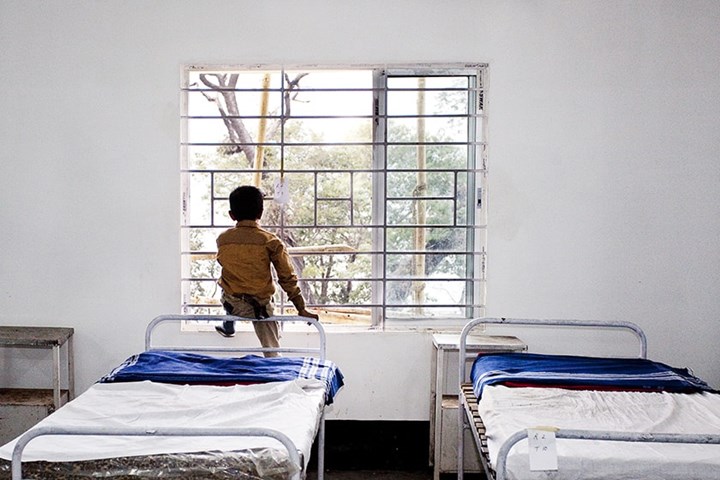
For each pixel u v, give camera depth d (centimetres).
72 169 304
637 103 299
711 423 189
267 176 314
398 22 300
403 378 307
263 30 300
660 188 301
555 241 303
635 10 297
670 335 304
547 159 301
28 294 307
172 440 170
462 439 256
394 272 313
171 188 304
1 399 289
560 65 299
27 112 303
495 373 236
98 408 195
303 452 165
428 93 310
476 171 308
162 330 306
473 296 312
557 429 148
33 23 300
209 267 314
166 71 301
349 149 311
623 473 156
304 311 274
